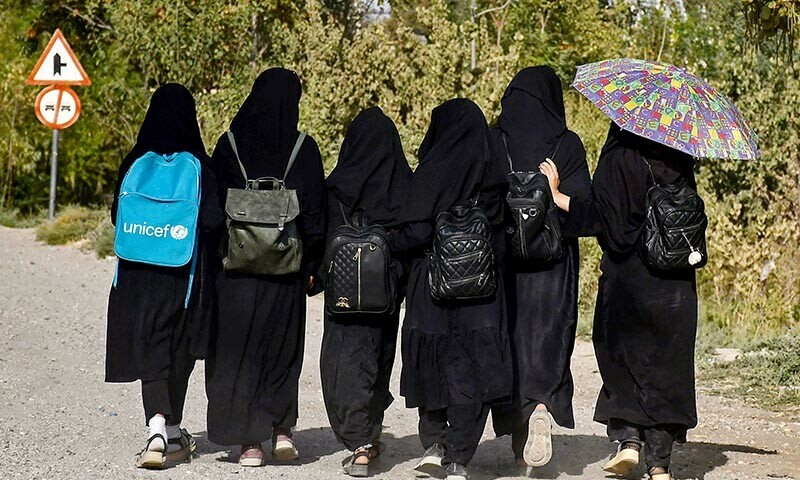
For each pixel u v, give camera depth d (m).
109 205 41.19
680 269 10.66
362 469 11.17
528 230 11.12
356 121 11.73
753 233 22.77
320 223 11.55
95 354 18.36
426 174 11.05
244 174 11.53
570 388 11.35
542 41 40.03
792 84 23.89
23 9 43.00
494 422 11.53
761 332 20.41
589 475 11.67
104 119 39.12
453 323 10.90
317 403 15.67
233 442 11.31
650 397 10.70
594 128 27.97
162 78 32.66
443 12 28.45
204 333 11.38
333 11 37.50
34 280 25.66
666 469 10.88
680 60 34.69
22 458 11.26
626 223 10.83
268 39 35.06
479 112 11.23
